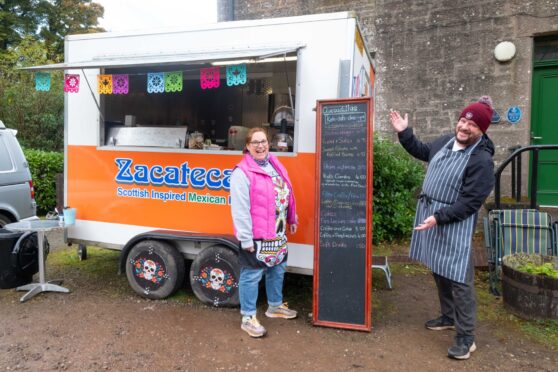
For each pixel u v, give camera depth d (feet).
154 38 13.16
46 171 26.58
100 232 14.03
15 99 34.40
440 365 9.30
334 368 9.17
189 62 10.80
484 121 8.96
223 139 16.57
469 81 21.15
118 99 14.70
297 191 11.60
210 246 12.12
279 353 9.77
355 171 10.61
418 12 22.06
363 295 10.71
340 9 23.94
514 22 19.98
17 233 13.67
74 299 13.04
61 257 17.70
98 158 13.89
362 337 10.53
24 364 9.32
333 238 10.88
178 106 16.69
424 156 10.85
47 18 68.49
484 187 8.94
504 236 13.41
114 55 13.51
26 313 11.99
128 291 13.71
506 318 11.55
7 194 17.42
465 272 9.34
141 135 13.76
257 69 14.34
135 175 13.41
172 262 12.53
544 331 10.77
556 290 10.89
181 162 12.76
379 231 17.75
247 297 10.54
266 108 16.14
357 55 11.91
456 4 21.18
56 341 10.35
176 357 9.61
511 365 9.29
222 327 11.04
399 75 22.70
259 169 10.25
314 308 11.07
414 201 19.85
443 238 9.55
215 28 12.37
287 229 11.73
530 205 14.53
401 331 10.91
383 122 23.17
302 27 11.39
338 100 10.66
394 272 15.47
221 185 12.32
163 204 13.10
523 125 20.12
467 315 9.45
